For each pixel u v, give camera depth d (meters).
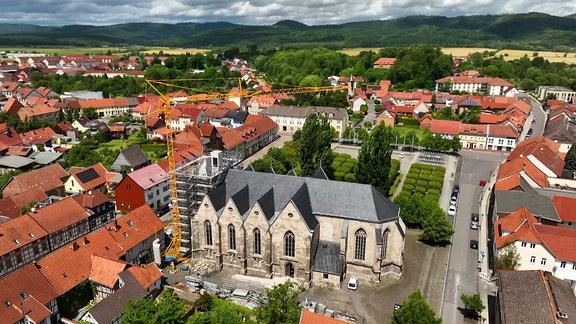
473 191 133.62
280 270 86.38
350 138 195.62
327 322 57.03
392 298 80.50
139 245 92.31
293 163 148.12
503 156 172.50
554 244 84.31
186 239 97.50
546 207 100.69
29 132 189.62
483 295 80.94
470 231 107.00
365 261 85.19
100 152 172.38
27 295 68.69
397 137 185.12
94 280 78.38
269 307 63.38
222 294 81.31
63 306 74.56
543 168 129.00
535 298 63.72
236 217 85.62
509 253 84.50
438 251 97.00
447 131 186.88
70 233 100.38
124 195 119.00
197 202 94.94
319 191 87.50
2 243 84.94
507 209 100.69
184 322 67.25
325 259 84.38
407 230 106.94
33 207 102.12
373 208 82.75
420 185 135.50
